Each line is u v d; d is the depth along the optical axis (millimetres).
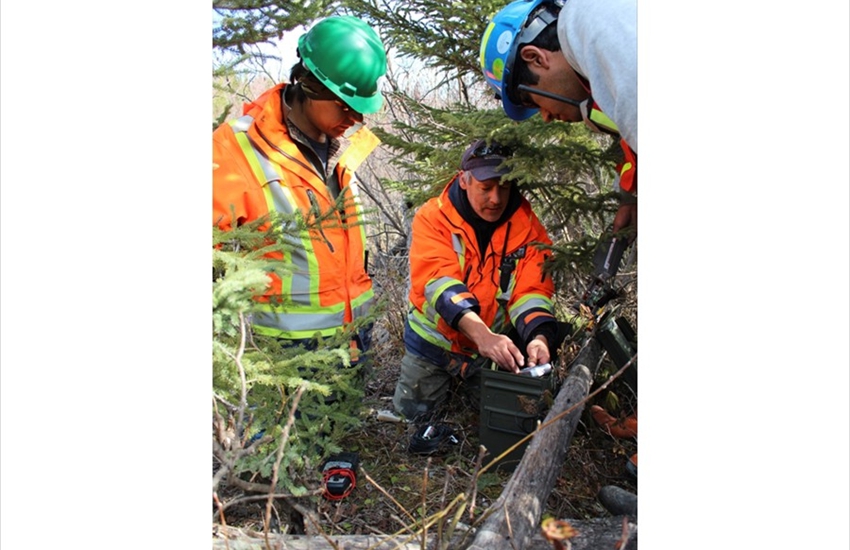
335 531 1882
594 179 2619
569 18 1878
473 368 2660
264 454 1672
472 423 2662
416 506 2088
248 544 1501
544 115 2221
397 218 4520
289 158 2162
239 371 1509
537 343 2352
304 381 1631
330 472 2109
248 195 2076
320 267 2180
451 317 2430
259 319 2139
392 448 2514
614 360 2328
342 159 2365
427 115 3049
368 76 2182
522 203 2594
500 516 1511
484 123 2607
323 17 2609
